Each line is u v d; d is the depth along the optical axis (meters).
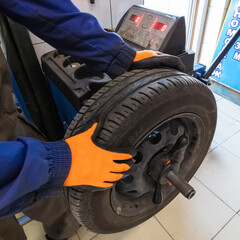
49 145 0.43
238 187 1.29
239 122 1.72
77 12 0.52
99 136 0.55
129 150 0.54
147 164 0.78
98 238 1.13
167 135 0.75
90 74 0.93
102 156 0.48
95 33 0.54
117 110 0.56
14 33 1.01
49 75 1.05
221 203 1.22
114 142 0.55
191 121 0.78
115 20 1.34
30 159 0.35
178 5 2.05
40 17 0.50
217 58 1.22
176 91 0.61
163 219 1.18
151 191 0.92
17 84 1.21
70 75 0.89
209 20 1.97
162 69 0.66
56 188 0.44
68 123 1.22
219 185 1.31
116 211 0.75
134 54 0.63
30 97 1.26
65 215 0.96
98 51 0.56
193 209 1.21
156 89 0.58
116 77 0.64
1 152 0.34
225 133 1.64
